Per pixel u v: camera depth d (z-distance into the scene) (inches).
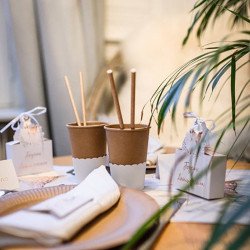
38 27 54.5
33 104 54.5
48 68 54.6
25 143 35.5
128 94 56.4
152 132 52.2
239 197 26.8
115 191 23.9
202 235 20.3
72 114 55.0
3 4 56.0
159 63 55.2
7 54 58.4
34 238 17.2
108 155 30.8
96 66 55.8
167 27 54.0
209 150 27.9
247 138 42.6
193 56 52.6
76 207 20.0
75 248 16.2
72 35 54.1
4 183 30.1
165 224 21.4
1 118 53.8
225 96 49.2
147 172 35.8
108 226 20.0
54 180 33.8
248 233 11.8
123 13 55.9
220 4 33.4
